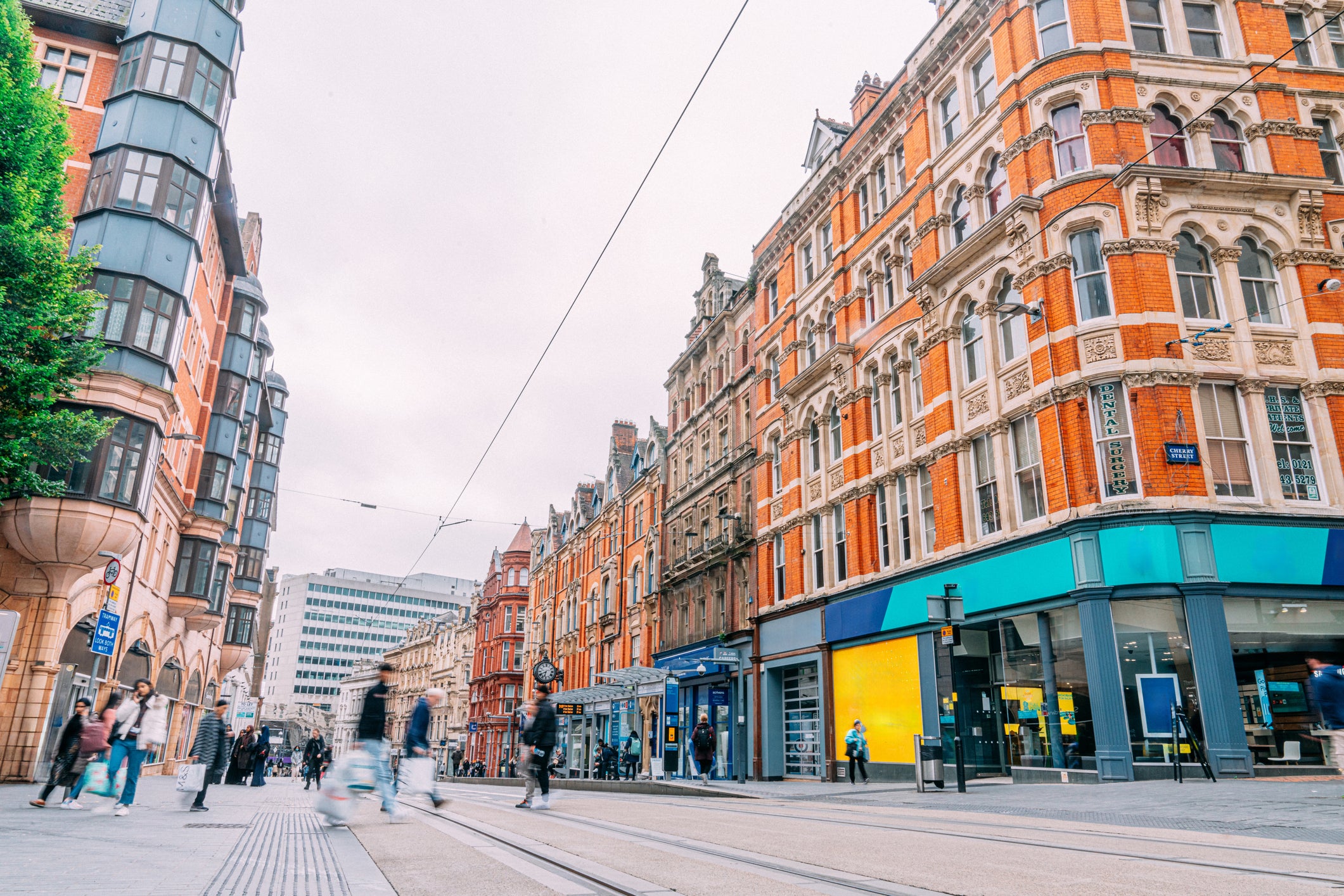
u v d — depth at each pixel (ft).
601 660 154.61
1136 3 64.64
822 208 94.17
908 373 76.07
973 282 67.56
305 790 82.89
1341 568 53.21
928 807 41.11
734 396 111.04
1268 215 59.98
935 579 67.15
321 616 485.15
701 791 56.70
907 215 77.97
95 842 25.02
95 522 65.62
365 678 375.86
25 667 64.95
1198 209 59.31
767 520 96.78
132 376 69.62
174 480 92.73
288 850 24.04
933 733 65.16
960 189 72.49
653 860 21.52
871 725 73.26
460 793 66.03
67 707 69.97
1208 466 54.08
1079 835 27.17
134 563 79.87
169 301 75.72
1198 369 56.03
